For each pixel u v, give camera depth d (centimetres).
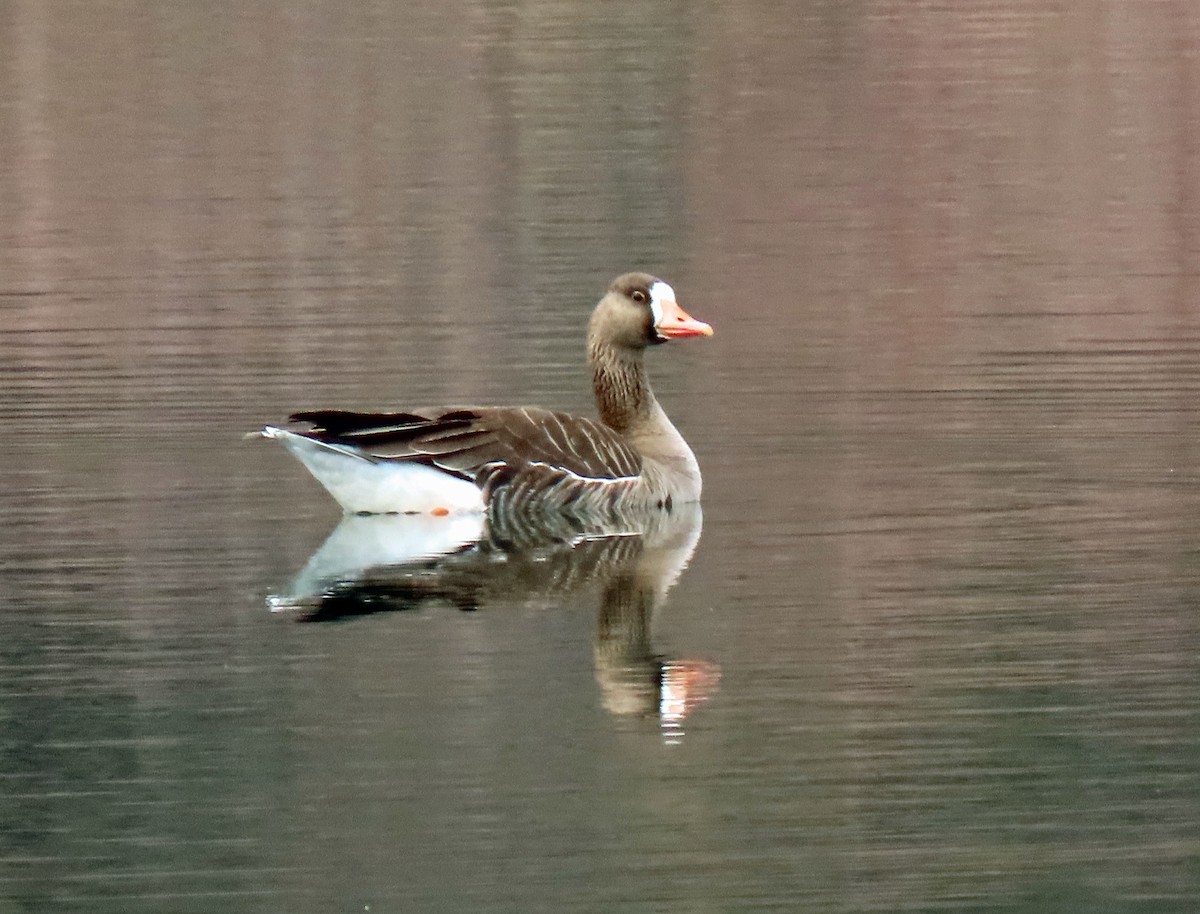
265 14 3772
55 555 1398
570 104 3247
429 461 1523
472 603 1298
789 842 947
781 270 2430
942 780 1011
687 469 1598
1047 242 2536
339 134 3111
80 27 3653
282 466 1656
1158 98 3186
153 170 2941
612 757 1038
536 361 2011
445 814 973
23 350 2070
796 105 3225
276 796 986
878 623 1238
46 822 965
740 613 1264
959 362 2006
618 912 874
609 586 1332
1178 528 1437
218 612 1276
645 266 2441
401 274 2412
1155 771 1020
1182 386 1891
